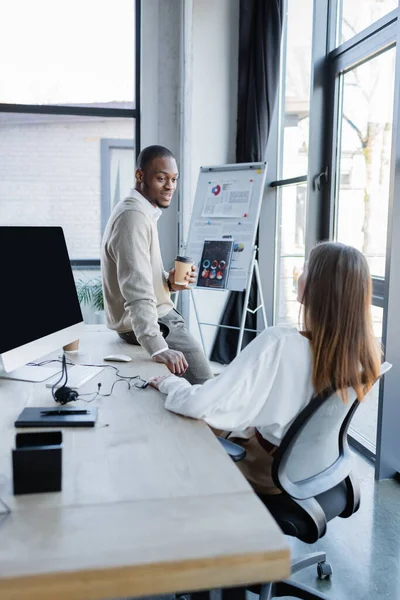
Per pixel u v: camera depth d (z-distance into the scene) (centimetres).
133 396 158
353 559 217
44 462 100
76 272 481
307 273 140
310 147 359
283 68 442
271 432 143
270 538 86
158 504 96
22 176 471
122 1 461
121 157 479
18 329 160
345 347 134
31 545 83
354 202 332
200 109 457
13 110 459
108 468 111
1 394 159
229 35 453
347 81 337
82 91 466
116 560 79
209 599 134
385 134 295
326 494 158
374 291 309
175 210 480
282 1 407
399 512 252
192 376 259
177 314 263
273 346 137
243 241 397
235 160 466
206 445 123
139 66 466
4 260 159
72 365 195
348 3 334
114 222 231
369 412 326
